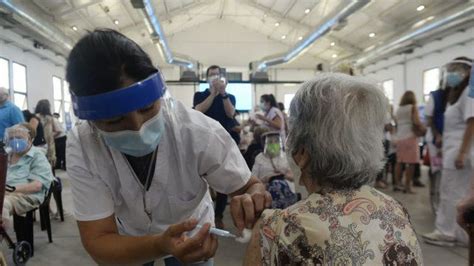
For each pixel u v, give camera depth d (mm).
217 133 1066
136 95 804
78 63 794
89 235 981
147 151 956
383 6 10469
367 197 836
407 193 5398
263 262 831
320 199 830
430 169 3910
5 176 2709
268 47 17641
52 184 3611
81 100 804
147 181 1040
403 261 786
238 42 17516
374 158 852
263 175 2992
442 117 3416
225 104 3443
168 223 1151
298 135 896
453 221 3148
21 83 9688
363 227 785
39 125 4980
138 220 1124
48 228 3609
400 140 5367
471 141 2820
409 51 12117
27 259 3109
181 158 1041
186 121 1034
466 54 9719
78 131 1017
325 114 850
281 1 12891
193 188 1110
